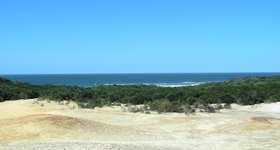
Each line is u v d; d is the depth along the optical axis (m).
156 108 32.66
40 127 18.52
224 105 38.12
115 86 61.81
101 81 156.62
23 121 19.45
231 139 18.53
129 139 18.08
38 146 13.49
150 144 16.17
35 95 45.94
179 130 21.45
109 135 18.61
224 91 48.34
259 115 31.12
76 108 33.00
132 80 167.38
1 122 19.72
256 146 16.83
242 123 22.48
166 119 25.69
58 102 37.06
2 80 54.88
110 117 27.12
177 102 36.09
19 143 15.29
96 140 17.27
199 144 17.34
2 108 32.47
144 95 42.16
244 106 39.06
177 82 141.62
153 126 23.02
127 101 40.34
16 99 43.09
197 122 24.11
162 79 180.25
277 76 76.44
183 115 29.14
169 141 17.95
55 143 14.20
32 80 169.88
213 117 26.92
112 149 12.78
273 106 38.22
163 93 44.19
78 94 41.81
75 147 12.95
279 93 47.41
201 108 34.12
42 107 33.09
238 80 75.81
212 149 16.25
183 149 15.51
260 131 20.34
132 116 27.67
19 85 54.09
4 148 13.34
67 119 19.97
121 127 20.83
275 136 18.92
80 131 18.64
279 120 23.44
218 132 20.70
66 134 18.02
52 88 55.12
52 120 19.41
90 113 28.97
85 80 169.50
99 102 37.00
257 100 42.47
